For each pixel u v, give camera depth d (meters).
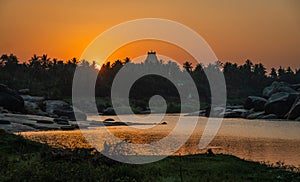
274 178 18.66
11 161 19.05
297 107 91.94
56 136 47.25
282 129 64.06
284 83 125.75
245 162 23.28
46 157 20.03
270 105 99.81
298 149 36.66
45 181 15.66
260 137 49.44
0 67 161.00
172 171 19.66
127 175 17.55
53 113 86.38
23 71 161.38
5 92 76.69
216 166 21.25
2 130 27.08
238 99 166.88
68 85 142.50
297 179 18.70
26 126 57.56
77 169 17.22
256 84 195.25
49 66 168.00
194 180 17.25
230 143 42.16
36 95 118.50
